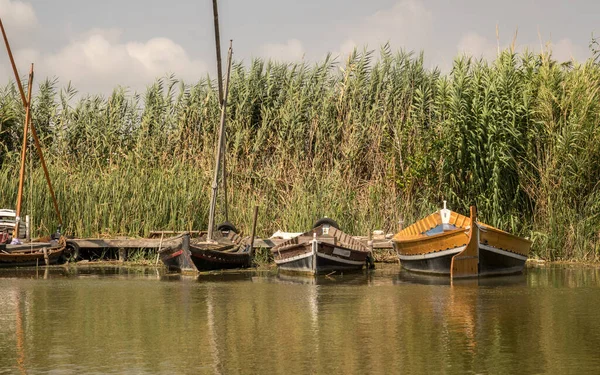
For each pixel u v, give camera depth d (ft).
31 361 44.80
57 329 53.62
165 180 101.45
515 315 58.08
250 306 63.00
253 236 93.25
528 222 96.68
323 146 111.04
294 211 100.42
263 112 116.78
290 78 118.83
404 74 115.65
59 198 99.76
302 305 63.46
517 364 43.32
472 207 81.20
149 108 118.11
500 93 95.86
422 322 55.57
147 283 78.02
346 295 68.95
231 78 117.91
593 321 55.47
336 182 102.42
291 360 44.47
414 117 106.01
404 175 102.12
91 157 112.16
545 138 95.96
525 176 95.35
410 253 87.25
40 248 92.79
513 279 79.97
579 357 44.78
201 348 47.65
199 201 101.96
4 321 56.65
